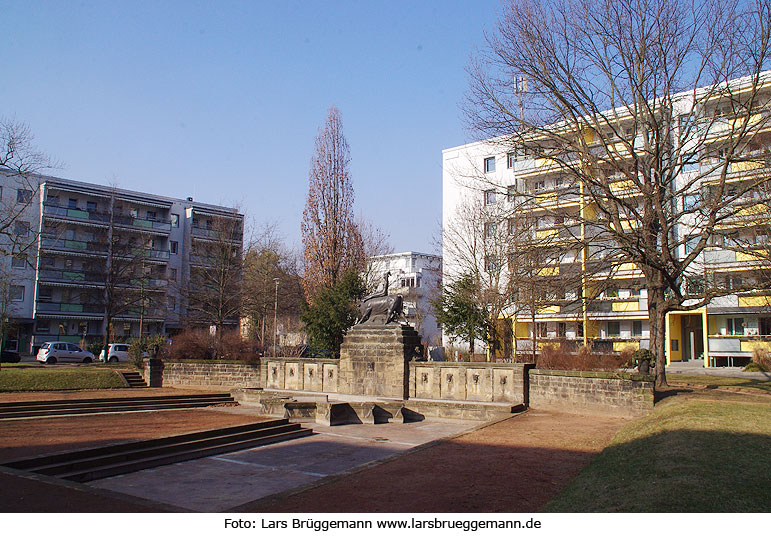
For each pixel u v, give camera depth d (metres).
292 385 28.91
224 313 47.16
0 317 39.09
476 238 36.97
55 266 53.19
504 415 20.89
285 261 64.12
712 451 11.03
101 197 56.31
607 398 20.20
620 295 42.91
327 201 43.03
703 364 41.03
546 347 32.34
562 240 23.64
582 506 8.88
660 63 21.69
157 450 14.52
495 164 48.25
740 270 34.19
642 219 21.41
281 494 10.53
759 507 7.76
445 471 12.30
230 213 54.22
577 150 22.62
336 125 43.88
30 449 14.52
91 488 10.26
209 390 30.70
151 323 58.53
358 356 26.16
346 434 19.19
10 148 33.06
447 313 34.91
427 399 23.86
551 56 22.55
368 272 44.91
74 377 29.86
